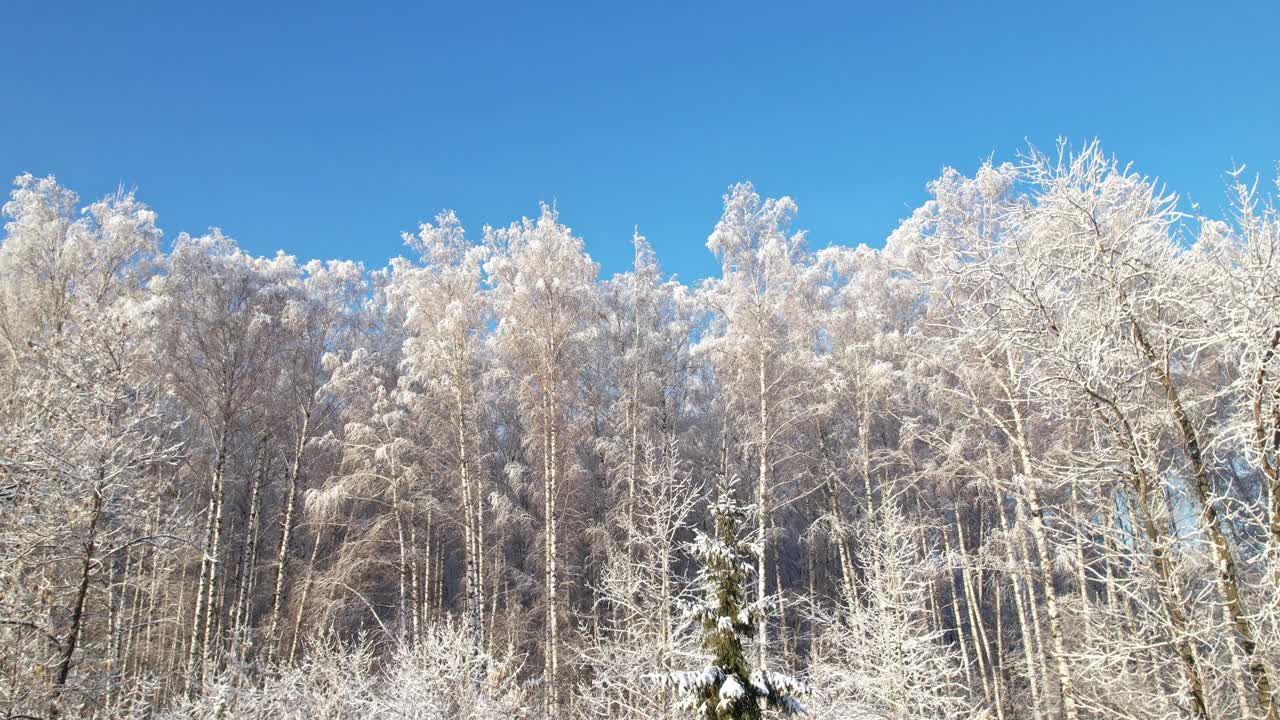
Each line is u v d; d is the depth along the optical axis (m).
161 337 17.88
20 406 11.70
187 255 20.00
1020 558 17.53
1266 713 6.17
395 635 18.98
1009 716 21.20
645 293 24.09
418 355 19.92
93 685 11.22
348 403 22.03
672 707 10.57
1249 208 6.65
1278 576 6.38
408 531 22.62
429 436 21.11
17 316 17.81
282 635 19.61
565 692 17.16
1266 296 6.27
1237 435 6.39
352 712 13.70
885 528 17.25
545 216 20.03
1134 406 7.09
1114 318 7.03
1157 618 7.41
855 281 24.47
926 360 16.34
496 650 18.72
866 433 20.19
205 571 17.44
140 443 11.45
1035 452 13.66
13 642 9.85
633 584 15.09
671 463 17.92
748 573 10.30
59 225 19.25
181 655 20.36
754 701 9.38
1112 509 8.62
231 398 19.06
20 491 9.73
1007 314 8.12
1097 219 7.86
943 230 13.07
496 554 21.89
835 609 20.89
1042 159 8.22
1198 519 7.36
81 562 10.49
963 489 21.09
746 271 20.53
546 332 19.06
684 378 27.20
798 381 20.62
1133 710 8.70
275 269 25.97
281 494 26.47
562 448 20.59
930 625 22.66
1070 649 13.78
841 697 13.59
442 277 20.25
